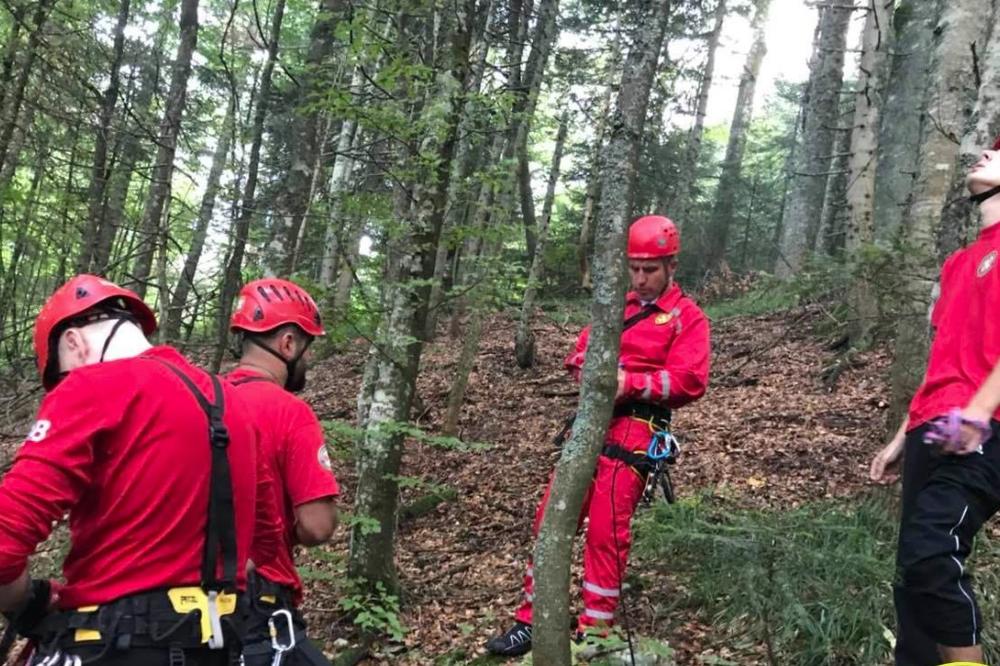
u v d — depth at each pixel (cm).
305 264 814
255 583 238
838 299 1081
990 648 350
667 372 384
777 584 356
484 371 1167
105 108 1026
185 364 210
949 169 633
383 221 507
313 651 261
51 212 1103
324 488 265
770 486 639
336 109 503
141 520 188
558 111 1634
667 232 399
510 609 496
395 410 504
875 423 743
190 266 999
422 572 581
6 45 905
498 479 775
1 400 966
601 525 385
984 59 420
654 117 1956
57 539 627
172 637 185
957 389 231
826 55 1596
